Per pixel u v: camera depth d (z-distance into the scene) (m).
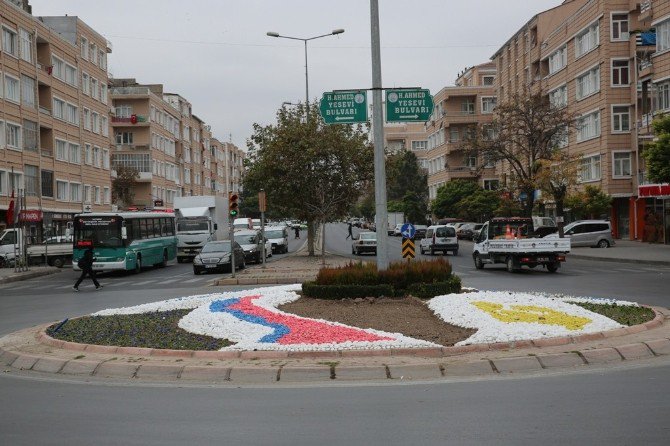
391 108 15.78
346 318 12.93
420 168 102.62
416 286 15.25
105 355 10.52
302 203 39.59
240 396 8.19
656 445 5.86
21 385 9.17
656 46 42.62
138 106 80.25
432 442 6.11
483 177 80.75
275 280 25.72
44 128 52.41
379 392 8.21
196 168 107.62
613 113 49.34
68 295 23.45
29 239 48.53
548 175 45.94
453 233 45.50
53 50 53.50
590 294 18.34
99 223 33.59
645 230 47.94
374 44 15.91
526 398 7.65
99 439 6.46
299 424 6.85
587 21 52.28
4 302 21.62
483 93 81.44
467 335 11.09
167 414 7.39
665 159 31.95
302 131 38.78
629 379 8.47
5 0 45.31
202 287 24.64
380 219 15.94
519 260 27.89
